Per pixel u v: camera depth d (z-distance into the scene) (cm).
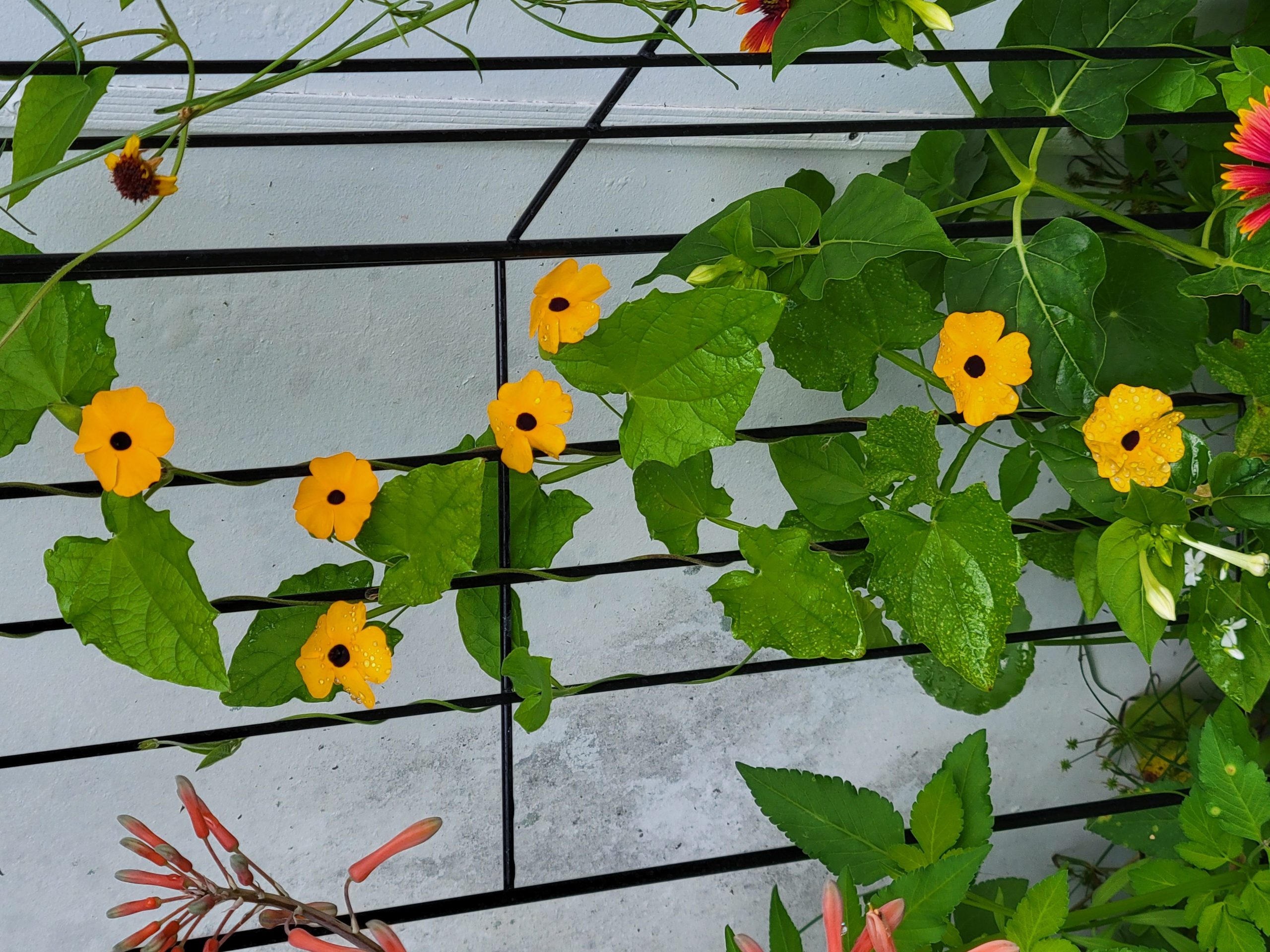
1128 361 81
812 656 69
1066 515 76
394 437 87
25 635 61
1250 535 73
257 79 60
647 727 98
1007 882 97
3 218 77
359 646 65
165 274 59
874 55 65
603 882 73
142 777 88
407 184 83
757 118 88
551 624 94
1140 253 81
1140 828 89
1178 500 67
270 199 81
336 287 83
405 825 95
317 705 90
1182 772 106
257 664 67
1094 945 74
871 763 104
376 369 85
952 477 78
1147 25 71
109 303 80
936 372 68
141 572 61
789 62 64
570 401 65
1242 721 80
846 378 73
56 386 62
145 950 58
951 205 88
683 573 96
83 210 78
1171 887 77
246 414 84
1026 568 103
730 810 101
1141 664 109
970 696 97
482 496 68
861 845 78
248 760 90
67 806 87
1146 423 67
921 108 91
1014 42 72
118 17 76
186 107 60
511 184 85
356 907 95
